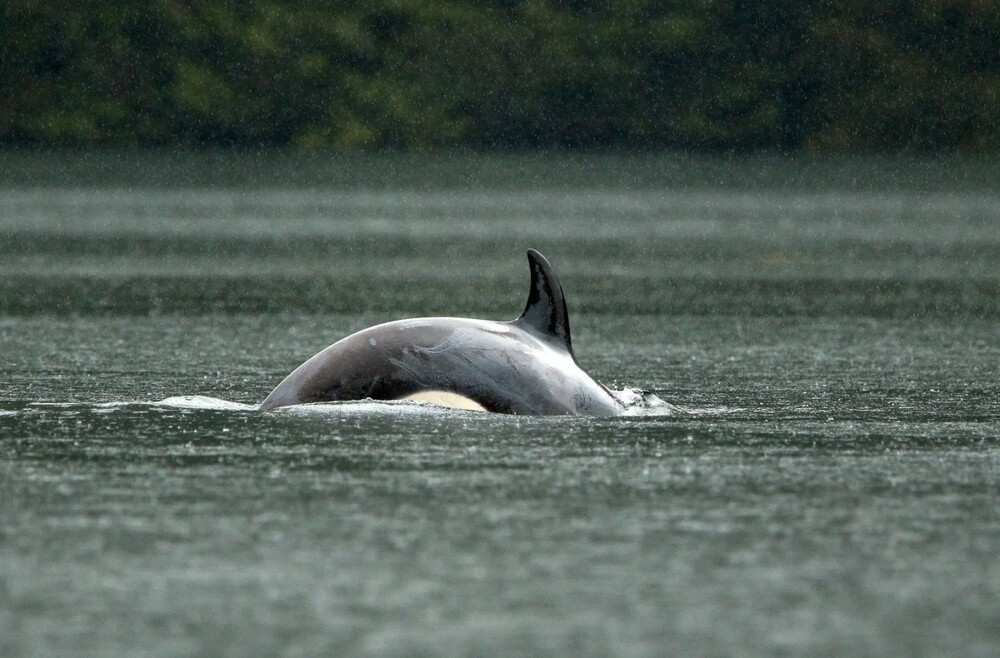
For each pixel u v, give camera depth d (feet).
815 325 262.47
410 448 120.06
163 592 79.66
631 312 286.25
